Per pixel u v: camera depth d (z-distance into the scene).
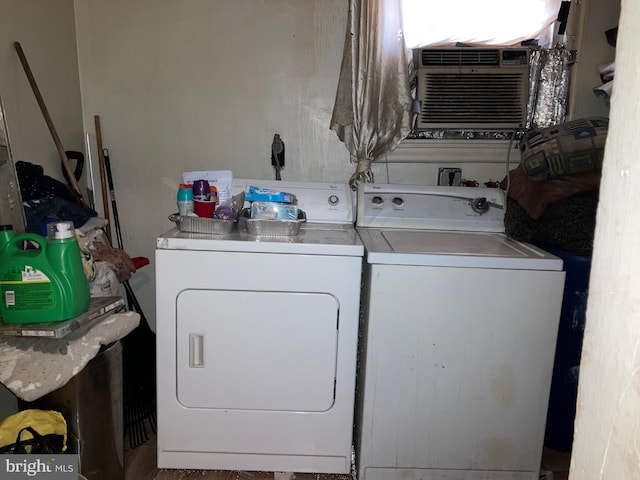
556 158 1.63
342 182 2.36
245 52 2.25
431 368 1.52
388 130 2.17
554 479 1.66
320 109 2.30
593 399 0.58
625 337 0.52
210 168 2.35
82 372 1.31
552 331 1.50
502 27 2.17
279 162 2.29
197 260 1.49
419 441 1.57
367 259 1.50
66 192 1.82
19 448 1.17
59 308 1.25
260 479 1.63
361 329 1.66
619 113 0.53
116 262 1.73
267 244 1.50
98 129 2.24
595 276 0.58
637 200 0.50
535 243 1.76
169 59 2.25
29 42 1.86
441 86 2.16
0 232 1.26
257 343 1.54
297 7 2.22
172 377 1.55
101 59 2.25
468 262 1.47
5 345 1.20
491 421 1.56
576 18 2.15
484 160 2.27
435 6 2.14
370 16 2.07
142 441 1.83
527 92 2.15
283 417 1.59
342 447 1.61
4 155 1.44
